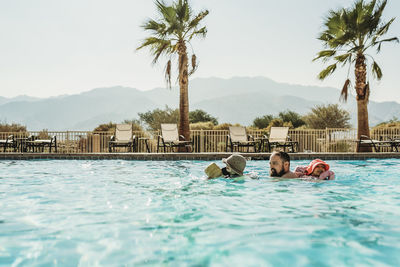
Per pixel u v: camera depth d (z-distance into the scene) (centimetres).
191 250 214
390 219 288
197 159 962
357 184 473
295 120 2634
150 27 1261
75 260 199
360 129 1284
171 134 1220
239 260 198
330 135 1321
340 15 1277
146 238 238
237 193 407
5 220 287
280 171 512
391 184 478
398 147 1311
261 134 1312
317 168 497
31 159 967
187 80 1289
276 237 238
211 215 303
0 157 963
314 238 236
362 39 1288
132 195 399
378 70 1270
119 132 1194
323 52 1309
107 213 311
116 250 214
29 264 193
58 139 1248
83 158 967
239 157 506
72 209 328
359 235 242
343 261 196
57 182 514
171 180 525
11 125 1667
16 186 472
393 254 206
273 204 347
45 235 245
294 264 192
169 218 292
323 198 379
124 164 836
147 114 2409
